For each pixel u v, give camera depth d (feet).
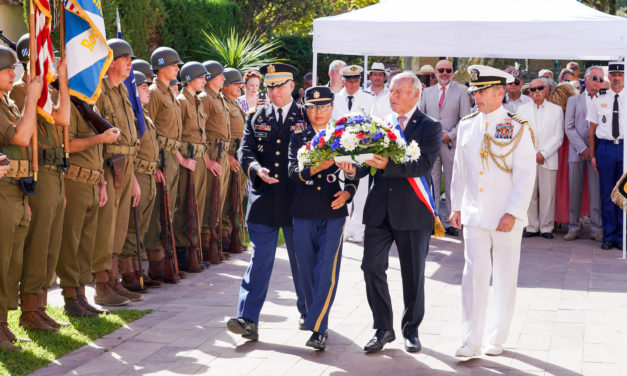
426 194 18.44
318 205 18.70
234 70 30.83
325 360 18.10
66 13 19.70
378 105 33.01
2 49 17.52
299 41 78.69
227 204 31.19
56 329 19.66
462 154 18.70
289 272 27.84
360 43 30.68
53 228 19.71
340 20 30.83
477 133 18.33
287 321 21.43
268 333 20.30
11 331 18.40
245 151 19.90
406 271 18.61
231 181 30.83
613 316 21.85
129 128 22.72
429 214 18.49
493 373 17.10
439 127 18.62
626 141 30.22
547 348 18.90
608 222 32.63
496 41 29.58
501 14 30.22
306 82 44.68
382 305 18.79
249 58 45.32
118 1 38.96
